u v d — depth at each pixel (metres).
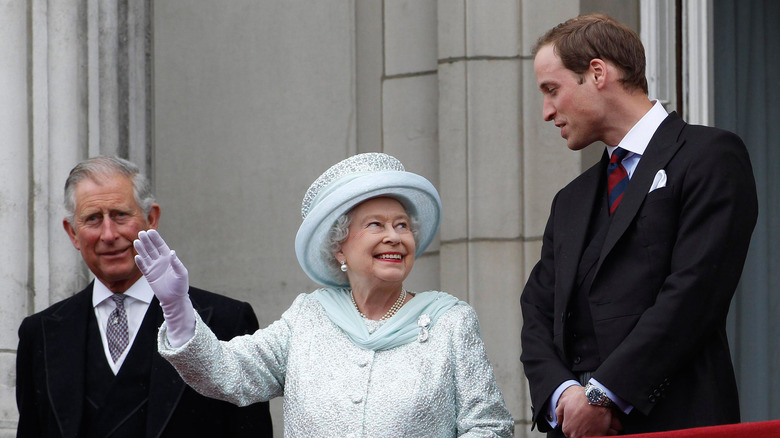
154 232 11.62
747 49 20.55
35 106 19.47
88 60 19.88
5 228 19.25
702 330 11.84
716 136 12.45
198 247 23.25
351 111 21.98
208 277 23.16
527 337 13.23
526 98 19.81
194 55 23.41
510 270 19.77
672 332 11.72
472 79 19.98
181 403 14.05
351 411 11.70
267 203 22.66
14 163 19.34
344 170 12.50
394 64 21.45
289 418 12.05
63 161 19.42
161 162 23.61
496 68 19.92
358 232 12.30
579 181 13.53
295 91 22.52
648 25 19.61
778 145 20.67
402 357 11.99
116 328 14.55
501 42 19.91
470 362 12.00
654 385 11.72
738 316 20.50
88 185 14.38
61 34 19.64
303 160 22.39
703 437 10.52
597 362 12.48
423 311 12.28
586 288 12.69
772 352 20.53
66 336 14.54
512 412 19.69
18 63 19.45
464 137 20.05
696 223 12.05
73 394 14.18
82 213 14.35
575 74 12.98
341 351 12.14
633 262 12.37
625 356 11.77
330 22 22.25
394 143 21.39
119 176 14.52
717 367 12.09
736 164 12.30
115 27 20.42
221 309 14.66
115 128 20.33
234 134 23.02
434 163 20.97
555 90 13.13
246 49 22.98
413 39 21.25
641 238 12.34
